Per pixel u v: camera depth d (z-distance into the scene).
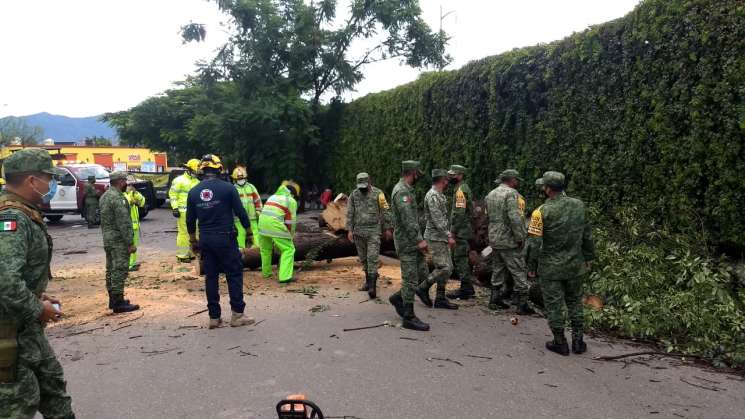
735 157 5.50
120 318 5.81
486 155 10.02
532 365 4.35
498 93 9.43
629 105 6.73
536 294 6.37
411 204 5.39
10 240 2.38
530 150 8.68
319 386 3.89
